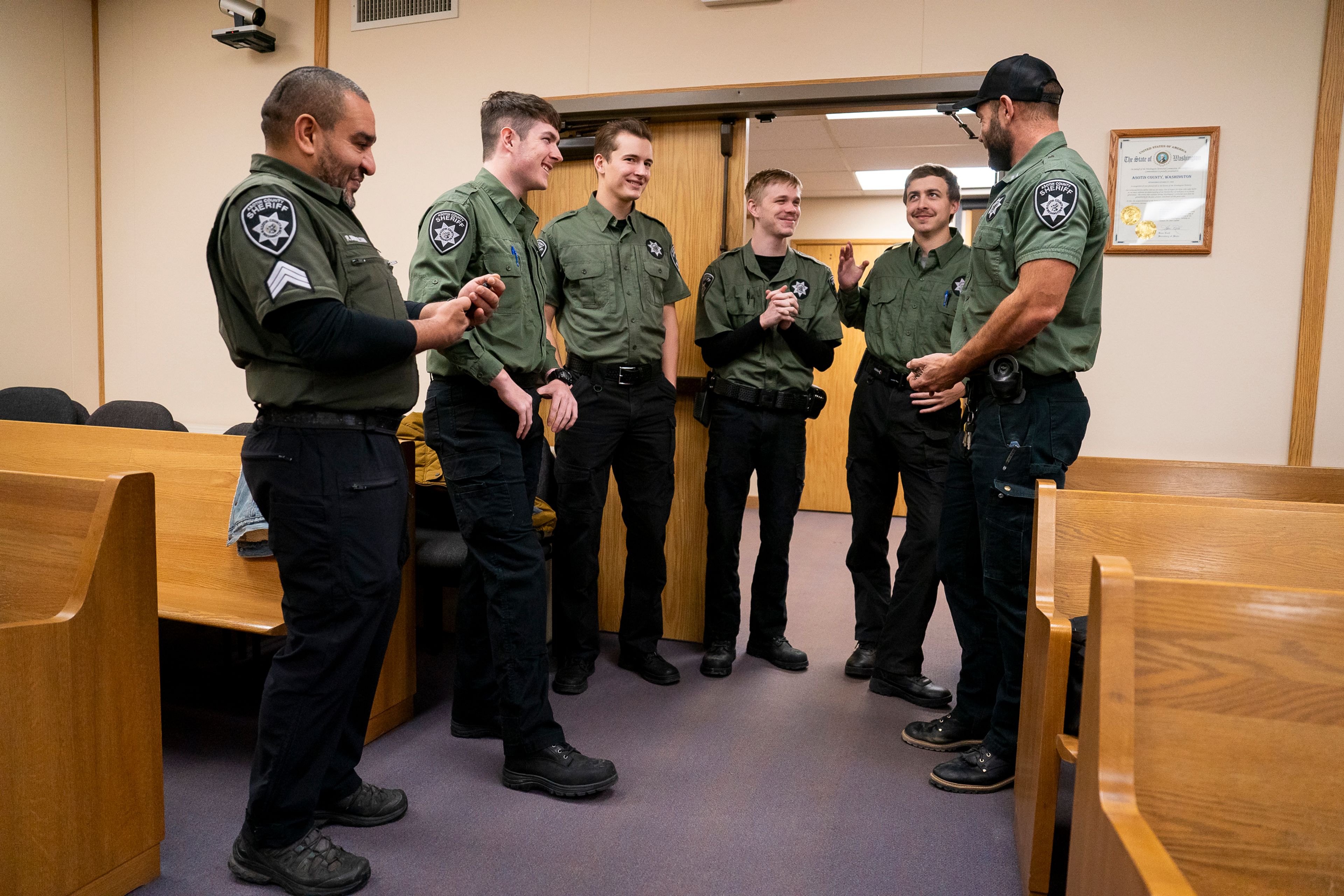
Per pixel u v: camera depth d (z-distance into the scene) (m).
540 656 1.99
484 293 1.66
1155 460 2.51
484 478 1.93
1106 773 0.95
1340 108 2.66
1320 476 2.37
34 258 3.92
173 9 3.96
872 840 1.82
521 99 2.03
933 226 2.75
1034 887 1.54
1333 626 0.99
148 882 1.60
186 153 3.98
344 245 1.55
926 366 2.14
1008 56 2.90
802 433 2.97
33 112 3.89
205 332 4.01
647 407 2.76
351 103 1.56
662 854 1.74
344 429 1.54
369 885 1.60
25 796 1.36
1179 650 1.00
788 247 3.01
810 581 4.32
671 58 3.22
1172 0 2.78
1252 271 2.77
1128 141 2.82
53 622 1.40
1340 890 0.98
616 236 2.73
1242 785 0.99
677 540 3.27
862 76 3.03
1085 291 1.96
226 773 2.04
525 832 1.81
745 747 2.29
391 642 2.33
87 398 4.15
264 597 2.22
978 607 2.27
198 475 2.35
